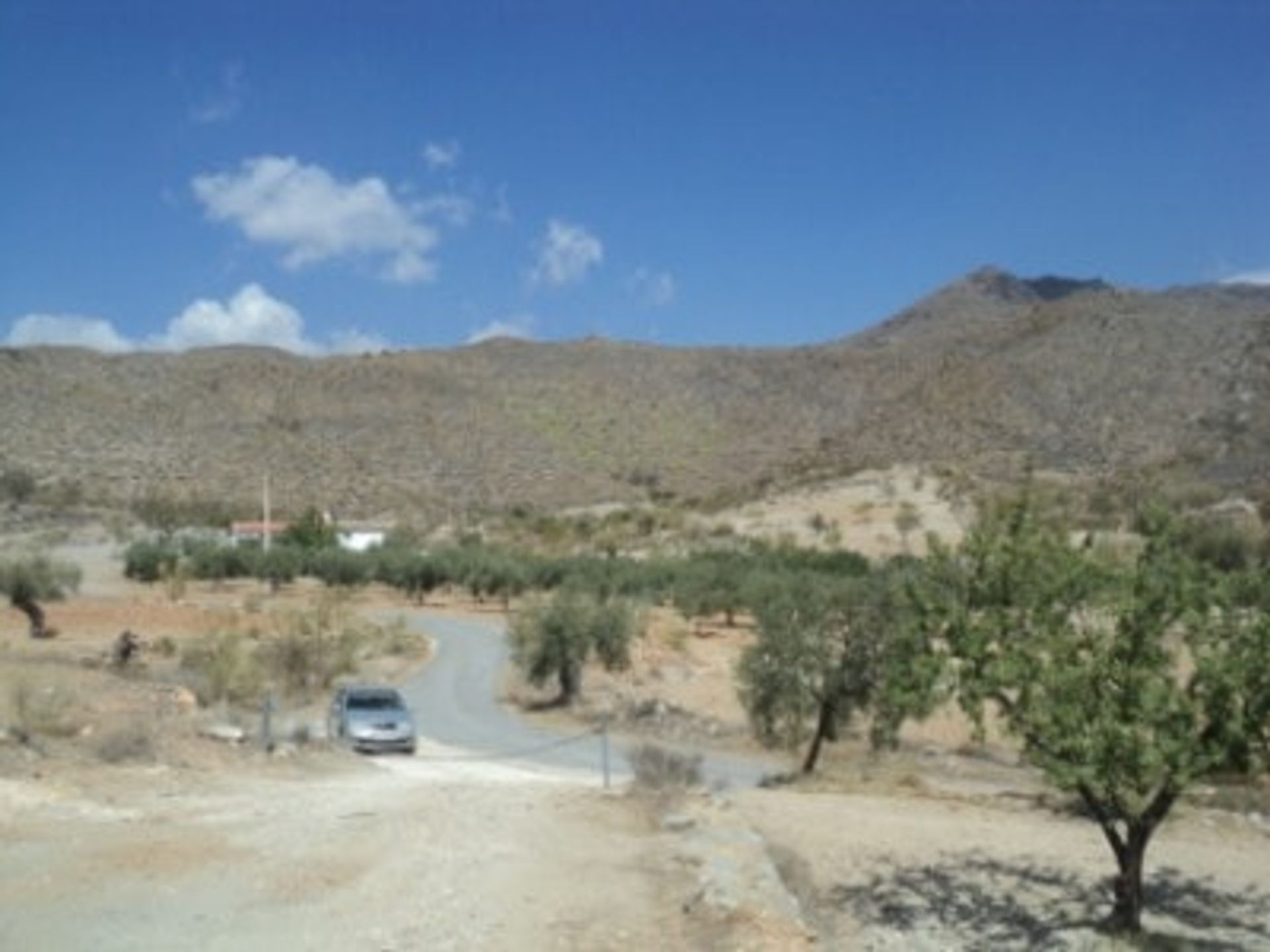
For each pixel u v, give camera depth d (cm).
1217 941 1586
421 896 1530
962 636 1512
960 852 1966
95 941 1342
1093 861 1939
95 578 8800
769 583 5762
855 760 3269
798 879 1731
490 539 12462
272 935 1382
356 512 14512
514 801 2130
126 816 1917
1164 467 11812
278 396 17150
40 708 2638
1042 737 1492
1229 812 2384
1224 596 1500
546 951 1350
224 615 6178
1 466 13575
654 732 3906
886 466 13762
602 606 4919
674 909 1509
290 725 3381
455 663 5534
